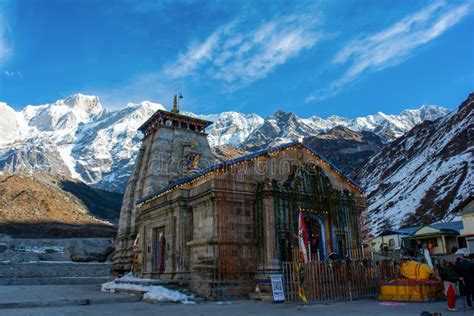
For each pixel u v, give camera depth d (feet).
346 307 52.42
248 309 53.31
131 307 58.59
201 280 70.49
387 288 59.67
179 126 124.06
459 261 49.96
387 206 358.64
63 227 336.08
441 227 173.68
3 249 190.19
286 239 73.00
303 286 59.57
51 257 185.06
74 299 65.36
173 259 78.89
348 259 66.95
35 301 62.23
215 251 69.51
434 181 344.69
